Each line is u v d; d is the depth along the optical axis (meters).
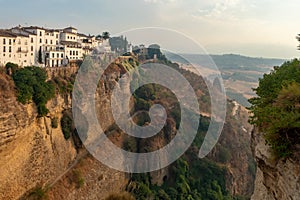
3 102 47.09
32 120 53.22
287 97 20.58
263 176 21.55
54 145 59.59
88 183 61.53
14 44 71.38
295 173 16.56
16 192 48.62
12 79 52.31
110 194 58.88
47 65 81.62
